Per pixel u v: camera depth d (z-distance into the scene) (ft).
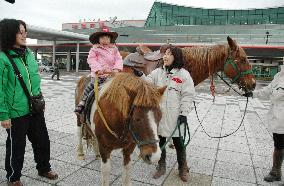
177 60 11.76
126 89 8.07
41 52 167.94
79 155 13.85
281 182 12.48
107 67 11.37
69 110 27.12
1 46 10.05
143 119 7.70
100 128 9.43
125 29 144.25
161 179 12.21
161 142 12.28
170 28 136.87
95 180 11.71
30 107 10.52
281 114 11.85
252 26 126.00
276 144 12.30
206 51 14.06
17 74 10.07
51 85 54.65
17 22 10.05
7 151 10.59
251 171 13.60
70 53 145.18
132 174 12.56
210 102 38.65
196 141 18.29
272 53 105.40
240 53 14.11
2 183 11.07
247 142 18.48
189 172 13.17
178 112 11.75
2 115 9.82
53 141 16.63
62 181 11.50
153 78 12.28
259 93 13.44
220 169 13.70
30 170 12.36
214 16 180.96
